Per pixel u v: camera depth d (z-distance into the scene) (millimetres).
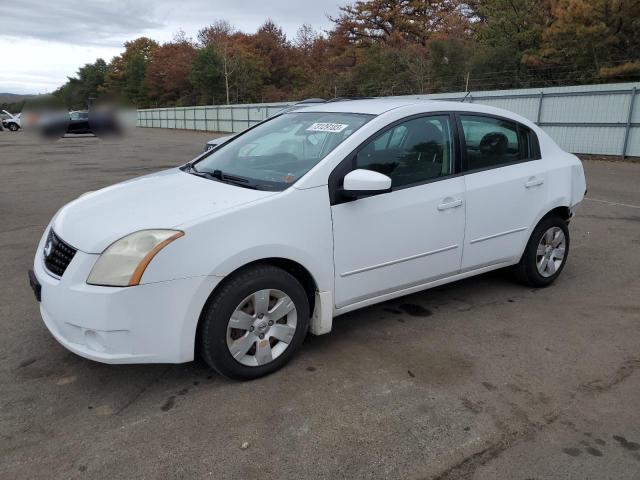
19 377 3234
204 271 2871
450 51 32594
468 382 3207
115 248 2809
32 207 8680
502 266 4453
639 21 21953
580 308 4352
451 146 3965
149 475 2410
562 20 23203
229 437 2676
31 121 25531
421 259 3807
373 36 45875
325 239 3293
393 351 3586
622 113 16641
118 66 72812
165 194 3328
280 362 3273
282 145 3834
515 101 19453
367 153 3508
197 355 3299
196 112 44750
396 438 2678
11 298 4512
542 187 4504
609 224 7473
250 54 57406
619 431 2752
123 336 2789
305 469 2459
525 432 2738
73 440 2646
